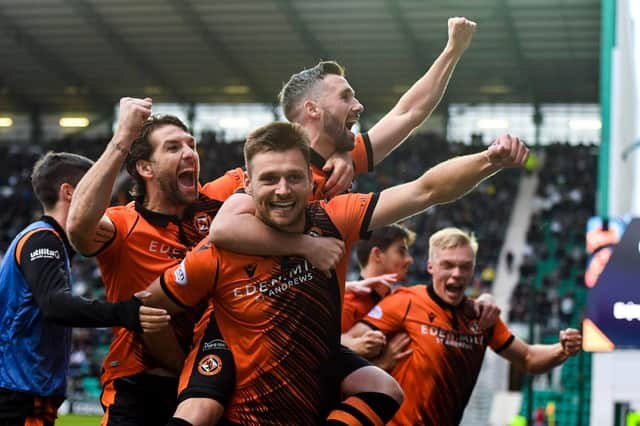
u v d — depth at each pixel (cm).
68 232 444
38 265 500
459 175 409
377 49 4138
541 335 2753
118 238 473
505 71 4316
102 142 4828
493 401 2509
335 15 3800
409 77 4441
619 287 1049
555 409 2264
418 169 4394
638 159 1129
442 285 622
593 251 1064
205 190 503
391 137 552
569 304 3044
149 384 482
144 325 415
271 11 3778
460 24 552
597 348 1052
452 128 4784
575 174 4238
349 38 4034
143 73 4578
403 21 3819
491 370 2633
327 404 418
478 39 3975
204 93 4834
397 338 616
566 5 3562
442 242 625
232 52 4253
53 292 473
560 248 3547
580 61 4134
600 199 1123
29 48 4272
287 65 4384
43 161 540
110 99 4984
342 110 494
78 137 5100
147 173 484
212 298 420
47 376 526
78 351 2967
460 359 623
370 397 419
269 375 409
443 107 4769
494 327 652
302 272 411
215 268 409
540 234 3709
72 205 437
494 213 3956
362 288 618
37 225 523
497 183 4281
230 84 4684
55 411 540
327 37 4034
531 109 4691
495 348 655
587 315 1055
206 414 402
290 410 410
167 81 4684
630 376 1060
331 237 417
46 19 3953
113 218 477
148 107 439
